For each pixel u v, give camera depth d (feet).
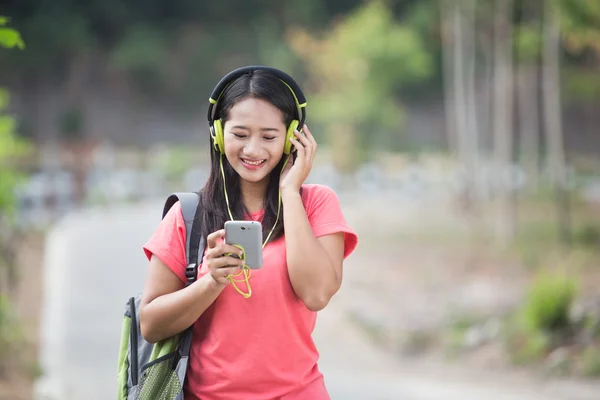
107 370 49.88
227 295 14.87
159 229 15.56
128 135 291.17
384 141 239.91
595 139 256.11
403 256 99.35
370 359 61.77
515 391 51.67
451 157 206.49
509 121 108.58
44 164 185.68
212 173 15.66
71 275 81.35
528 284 77.97
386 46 176.45
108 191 167.94
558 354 55.98
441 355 61.82
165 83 307.78
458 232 113.80
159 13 322.75
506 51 107.04
